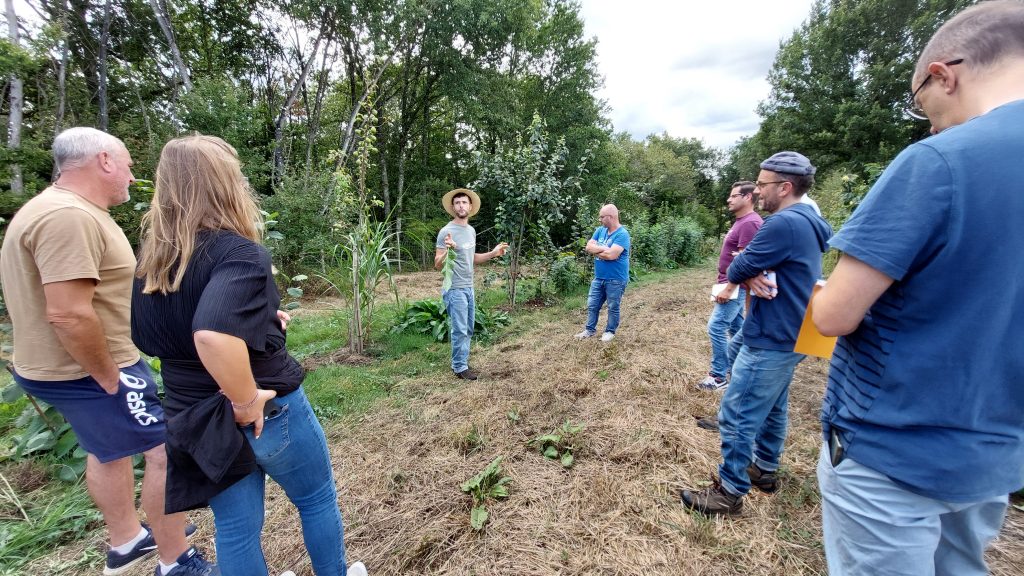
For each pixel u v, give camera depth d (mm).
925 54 949
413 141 19422
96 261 1547
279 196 8766
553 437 2707
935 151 804
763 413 1947
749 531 1990
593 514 2131
